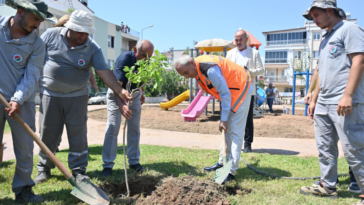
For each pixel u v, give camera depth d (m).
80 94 3.50
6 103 2.70
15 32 2.81
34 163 4.35
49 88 3.39
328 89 3.22
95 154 5.15
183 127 9.67
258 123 10.76
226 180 3.68
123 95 3.31
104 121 11.21
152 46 3.81
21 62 2.85
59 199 3.05
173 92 30.17
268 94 16.92
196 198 2.93
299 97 35.59
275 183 3.75
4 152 5.21
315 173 4.20
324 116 3.32
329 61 3.20
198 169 4.26
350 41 2.96
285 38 49.69
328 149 3.32
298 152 5.78
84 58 3.34
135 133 4.19
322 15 3.18
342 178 4.01
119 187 3.61
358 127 3.00
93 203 2.87
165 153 5.31
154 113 14.73
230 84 3.72
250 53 5.58
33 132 2.77
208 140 7.07
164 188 3.13
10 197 3.06
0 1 23.69
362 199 3.01
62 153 5.07
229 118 3.87
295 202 3.10
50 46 3.33
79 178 3.43
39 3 2.75
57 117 3.48
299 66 38.81
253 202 3.08
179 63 3.56
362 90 3.00
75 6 32.16
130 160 4.21
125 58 3.87
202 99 12.55
